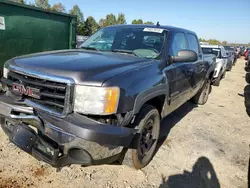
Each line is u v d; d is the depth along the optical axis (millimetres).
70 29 5770
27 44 4891
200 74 4805
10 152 2873
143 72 2416
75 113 1949
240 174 3033
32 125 2182
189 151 3484
